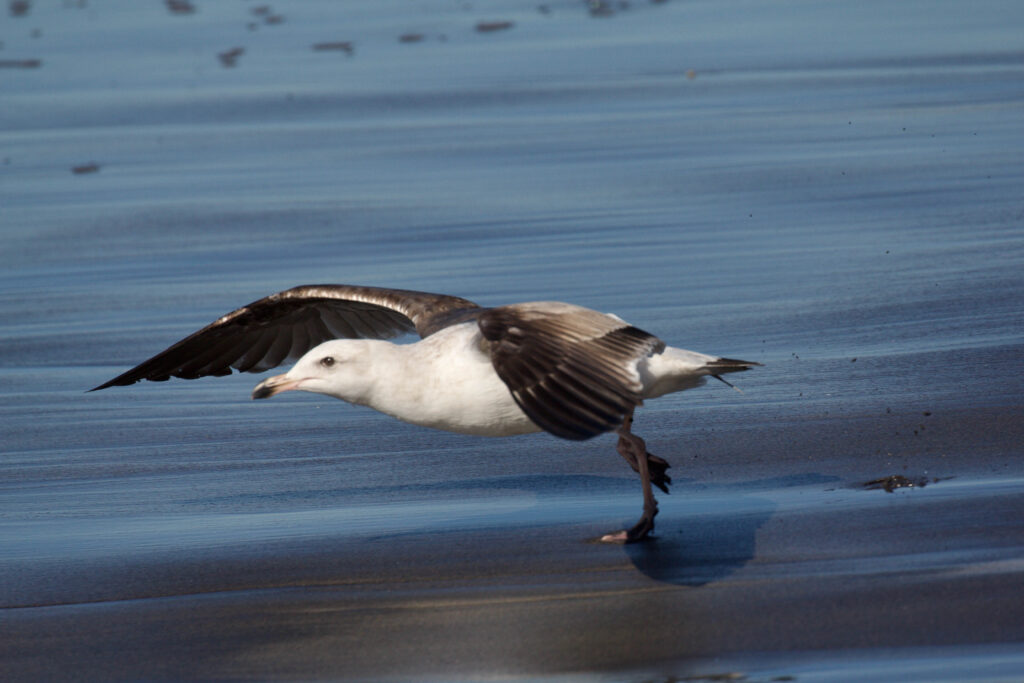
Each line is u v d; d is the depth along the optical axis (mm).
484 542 10250
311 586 9609
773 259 18156
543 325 8633
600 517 10648
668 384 9672
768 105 29156
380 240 20203
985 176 21906
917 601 8531
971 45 35781
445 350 9492
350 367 9375
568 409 8141
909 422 12078
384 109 30969
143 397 14578
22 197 24234
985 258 17453
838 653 7957
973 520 9773
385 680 8102
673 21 42500
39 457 12812
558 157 25281
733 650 8125
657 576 9305
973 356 13773
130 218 22391
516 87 32656
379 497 11500
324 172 25078
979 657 7770
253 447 12938
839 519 10031
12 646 8891
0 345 16391
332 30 43375
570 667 8086
